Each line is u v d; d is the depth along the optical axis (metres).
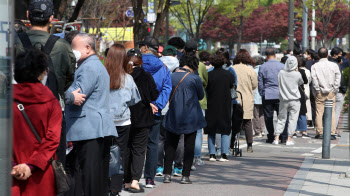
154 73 13.52
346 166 16.91
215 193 13.06
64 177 8.02
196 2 76.69
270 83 22.77
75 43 10.16
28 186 7.82
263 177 15.18
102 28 59.19
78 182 10.40
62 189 8.00
